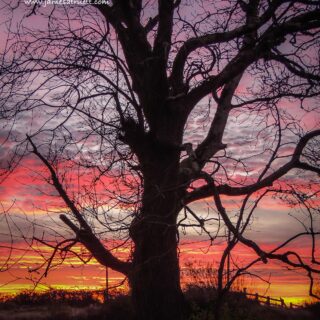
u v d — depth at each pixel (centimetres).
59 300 1480
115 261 1002
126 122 937
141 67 1012
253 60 965
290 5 870
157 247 952
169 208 942
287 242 590
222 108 1163
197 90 1013
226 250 572
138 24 1031
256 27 948
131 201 789
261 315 1289
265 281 586
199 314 1077
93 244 854
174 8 1016
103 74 941
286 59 1025
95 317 1280
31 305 1647
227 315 1179
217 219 673
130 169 909
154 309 977
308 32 977
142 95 1018
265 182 1035
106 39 916
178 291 1001
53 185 821
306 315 1403
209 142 1125
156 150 960
